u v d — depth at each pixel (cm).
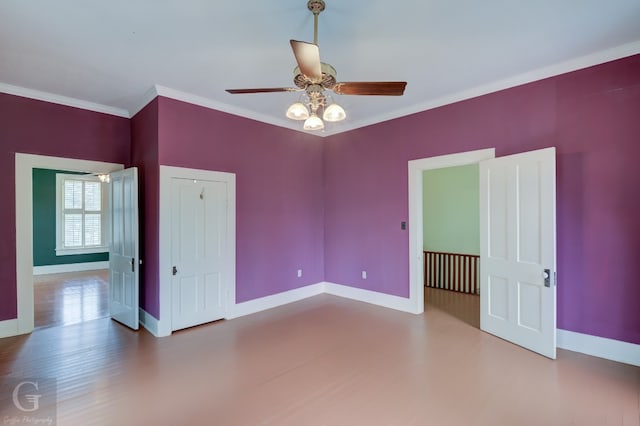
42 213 800
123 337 375
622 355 304
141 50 296
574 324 330
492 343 353
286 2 229
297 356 324
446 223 661
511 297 353
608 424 217
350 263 541
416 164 449
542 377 278
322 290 581
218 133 432
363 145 518
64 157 411
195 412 232
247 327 407
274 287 500
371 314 457
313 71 205
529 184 334
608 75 308
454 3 233
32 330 393
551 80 339
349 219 541
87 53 301
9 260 379
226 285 440
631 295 300
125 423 220
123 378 281
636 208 297
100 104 432
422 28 265
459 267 616
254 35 274
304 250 548
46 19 247
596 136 315
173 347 346
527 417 225
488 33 274
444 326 407
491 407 237
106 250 891
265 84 372
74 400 247
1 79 357
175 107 390
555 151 321
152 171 392
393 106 448
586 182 321
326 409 236
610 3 234
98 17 246
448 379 277
